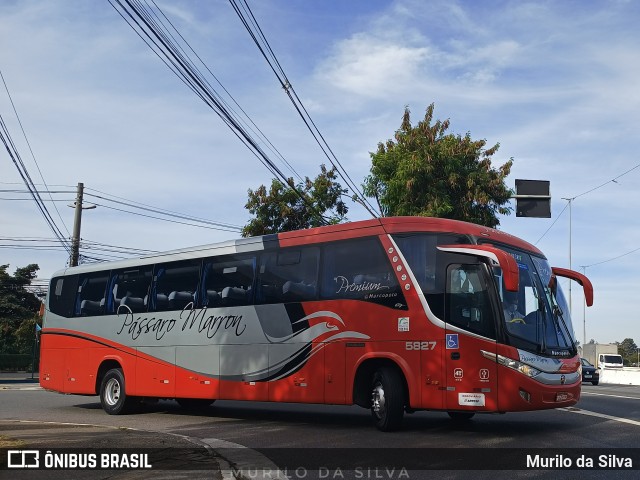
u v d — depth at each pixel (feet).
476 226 38.32
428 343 36.50
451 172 82.84
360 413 50.72
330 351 40.37
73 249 104.27
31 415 50.85
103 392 52.80
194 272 49.55
